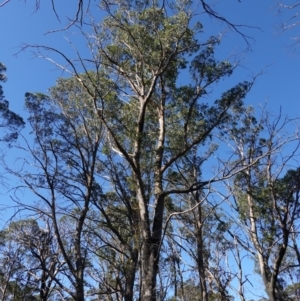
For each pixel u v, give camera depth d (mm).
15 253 22406
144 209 14125
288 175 16578
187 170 20625
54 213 15391
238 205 19656
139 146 15109
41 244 18078
